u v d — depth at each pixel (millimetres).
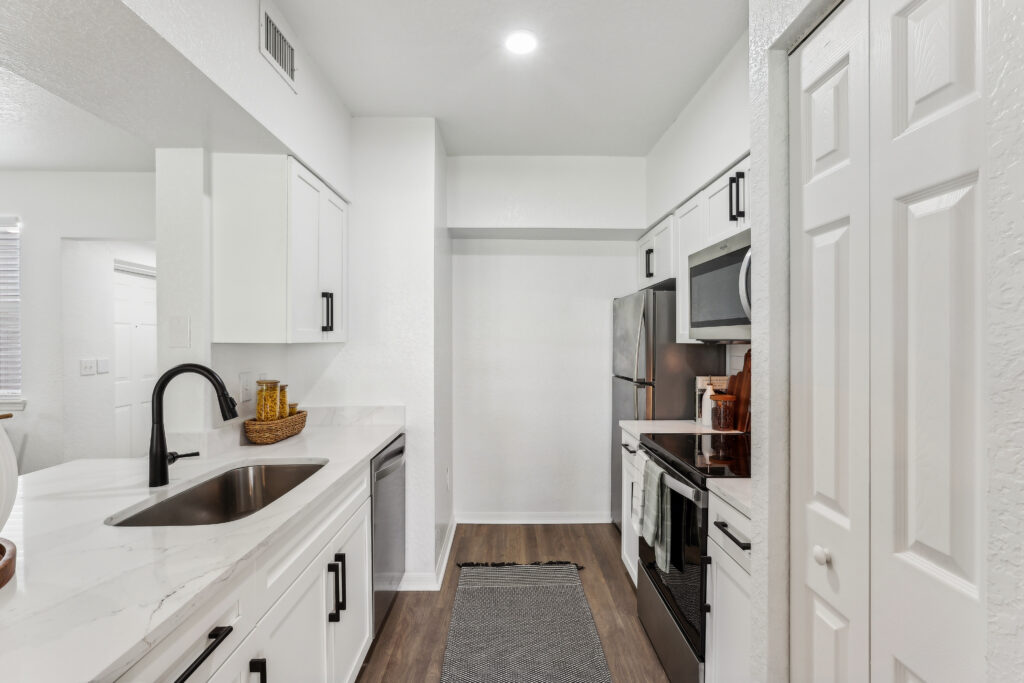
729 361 2699
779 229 1066
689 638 1644
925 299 707
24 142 2547
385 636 2076
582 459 3445
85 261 3193
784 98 1073
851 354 865
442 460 2791
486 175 3074
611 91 2283
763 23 1091
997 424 562
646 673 1846
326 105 2172
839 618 903
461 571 2676
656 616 1943
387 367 2518
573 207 3080
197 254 1795
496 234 3287
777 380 1066
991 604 562
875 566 803
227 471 1707
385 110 2457
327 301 2215
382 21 1778
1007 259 554
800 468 1024
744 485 1470
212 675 893
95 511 1240
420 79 2178
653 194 2932
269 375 2307
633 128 2682
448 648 1994
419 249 2516
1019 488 539
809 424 997
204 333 1799
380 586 2039
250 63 1522
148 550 993
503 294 3428
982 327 616
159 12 1105
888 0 768
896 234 758
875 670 805
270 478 1808
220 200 1845
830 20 921
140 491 1416
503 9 1715
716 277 1899
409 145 2521
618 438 3236
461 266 3418
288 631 1225
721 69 2029
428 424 2514
